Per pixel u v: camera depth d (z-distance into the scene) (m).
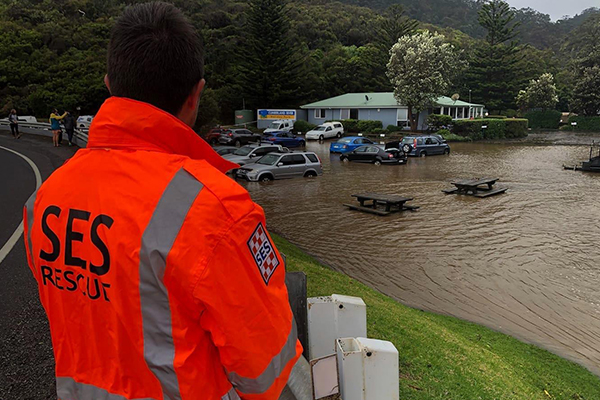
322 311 2.58
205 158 1.25
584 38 120.38
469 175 22.12
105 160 1.13
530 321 6.48
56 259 1.17
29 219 1.29
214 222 1.03
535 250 9.89
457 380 3.72
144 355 1.05
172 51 1.15
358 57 69.00
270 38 52.47
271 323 1.11
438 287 7.72
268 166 20.00
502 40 66.88
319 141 41.94
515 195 16.94
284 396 1.90
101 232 1.07
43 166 13.62
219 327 1.04
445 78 48.84
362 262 9.03
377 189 17.97
